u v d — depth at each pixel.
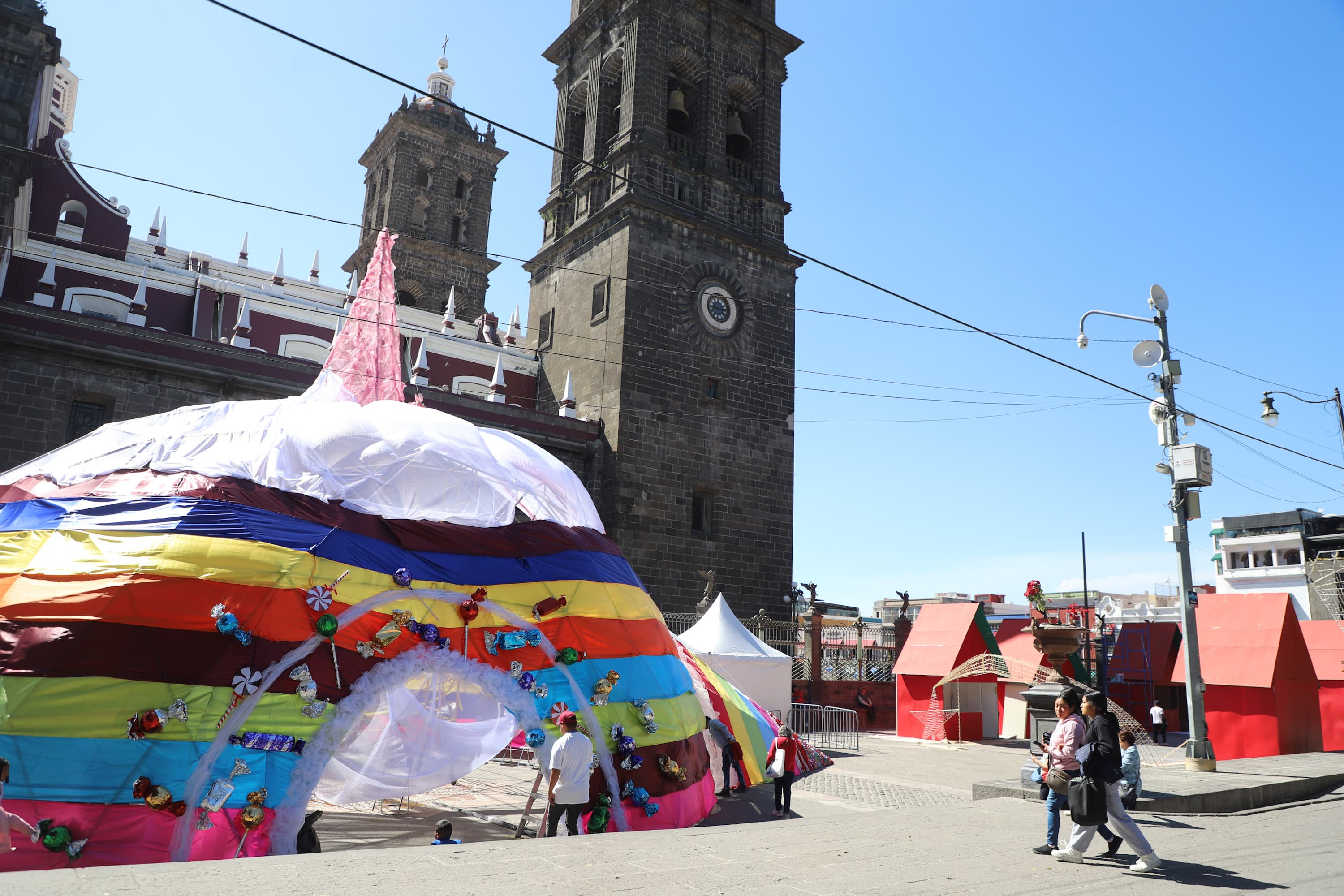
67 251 38.94
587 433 40.06
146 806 10.24
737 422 43.09
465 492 14.57
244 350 32.59
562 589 14.34
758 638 37.22
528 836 13.70
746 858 8.32
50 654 10.55
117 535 11.70
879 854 8.90
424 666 12.34
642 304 40.97
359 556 12.69
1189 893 7.76
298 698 11.38
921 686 32.00
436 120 64.06
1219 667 25.98
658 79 43.69
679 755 14.59
